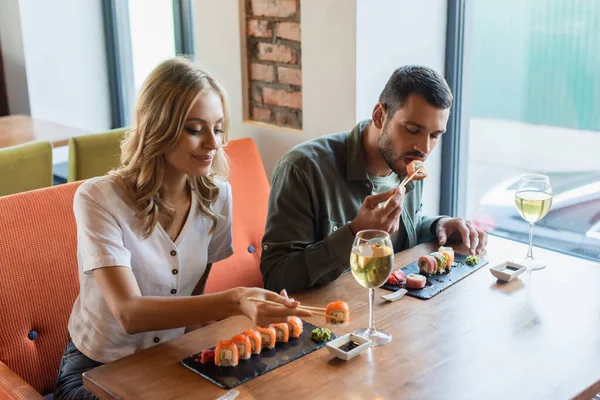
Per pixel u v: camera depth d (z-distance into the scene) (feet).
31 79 13.88
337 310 4.60
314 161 6.05
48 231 5.99
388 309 4.99
